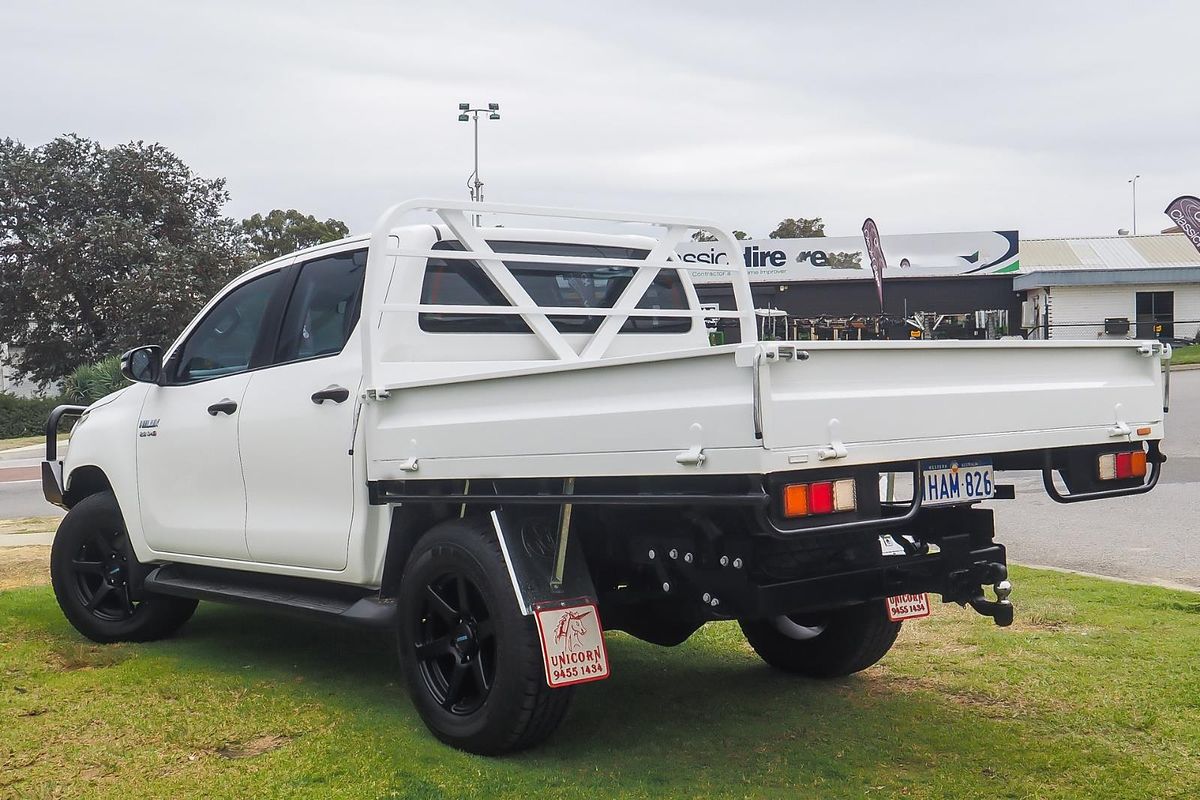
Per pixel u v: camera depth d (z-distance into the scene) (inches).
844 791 157.9
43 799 158.6
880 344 145.6
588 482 158.6
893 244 1587.1
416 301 202.8
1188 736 178.5
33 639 258.5
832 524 139.6
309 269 221.8
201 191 1704.0
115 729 189.0
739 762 169.8
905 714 192.5
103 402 265.9
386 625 189.5
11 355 1652.3
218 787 161.3
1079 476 177.2
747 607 155.2
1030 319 1625.2
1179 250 1752.0
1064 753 171.8
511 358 216.5
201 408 231.8
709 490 140.1
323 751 175.2
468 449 172.2
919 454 149.0
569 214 213.9
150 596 249.1
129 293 1502.2
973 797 155.6
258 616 284.7
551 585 167.0
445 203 199.2
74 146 1648.6
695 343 251.0
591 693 208.1
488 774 164.2
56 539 260.7
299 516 208.5
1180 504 422.0
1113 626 247.1
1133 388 181.5
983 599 171.2
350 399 198.4
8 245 1573.6
